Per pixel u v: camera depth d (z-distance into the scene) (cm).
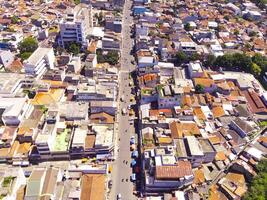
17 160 15012
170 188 13600
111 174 14825
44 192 12025
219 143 16300
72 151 15112
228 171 14975
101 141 15475
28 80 19888
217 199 13138
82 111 17462
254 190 13238
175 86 19062
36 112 17400
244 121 17750
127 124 18038
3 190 11525
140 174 14888
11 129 15925
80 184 13350
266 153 15762
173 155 14125
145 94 18950
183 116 17738
